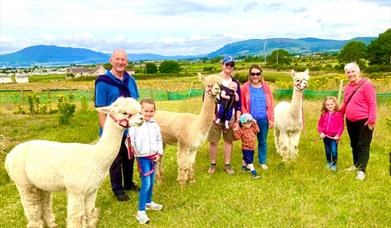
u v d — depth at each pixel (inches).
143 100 130.7
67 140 277.0
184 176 162.4
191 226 124.3
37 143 118.6
